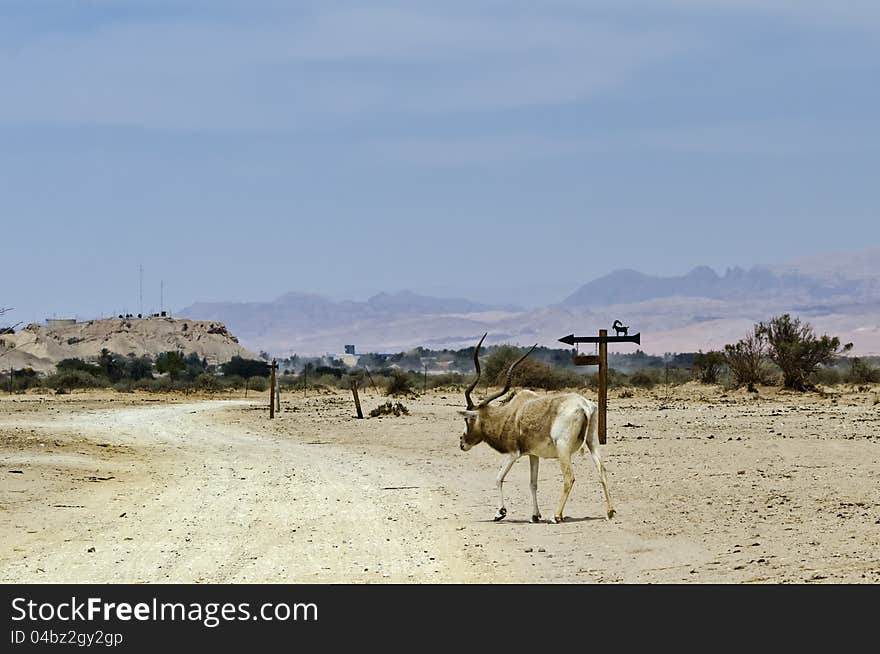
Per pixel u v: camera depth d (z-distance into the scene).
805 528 23.88
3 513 29.91
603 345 47.66
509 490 34.66
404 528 27.20
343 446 57.09
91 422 75.94
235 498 34.25
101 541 25.47
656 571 20.80
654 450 44.12
